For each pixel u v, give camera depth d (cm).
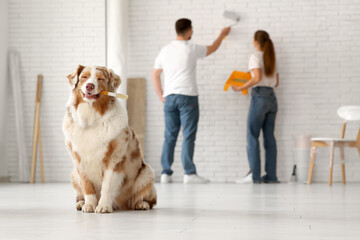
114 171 258
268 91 577
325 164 596
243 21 623
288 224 213
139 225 209
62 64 643
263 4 621
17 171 636
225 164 621
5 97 634
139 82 633
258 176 579
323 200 340
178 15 632
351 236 179
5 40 637
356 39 613
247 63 621
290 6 618
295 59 618
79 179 266
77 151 255
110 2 618
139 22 636
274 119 591
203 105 625
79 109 252
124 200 277
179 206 296
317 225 210
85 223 215
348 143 534
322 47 616
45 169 639
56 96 642
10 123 638
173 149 580
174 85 563
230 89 622
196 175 574
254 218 235
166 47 575
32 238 172
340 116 575
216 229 197
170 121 574
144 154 631
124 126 258
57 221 222
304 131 614
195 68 573
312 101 615
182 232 188
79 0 642
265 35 584
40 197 369
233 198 356
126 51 621
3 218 233
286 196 376
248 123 581
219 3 626
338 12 615
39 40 643
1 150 623
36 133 631
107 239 171
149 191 276
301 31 617
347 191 434
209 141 624
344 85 613
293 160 604
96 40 641
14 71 638
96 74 252
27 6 644
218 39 596
